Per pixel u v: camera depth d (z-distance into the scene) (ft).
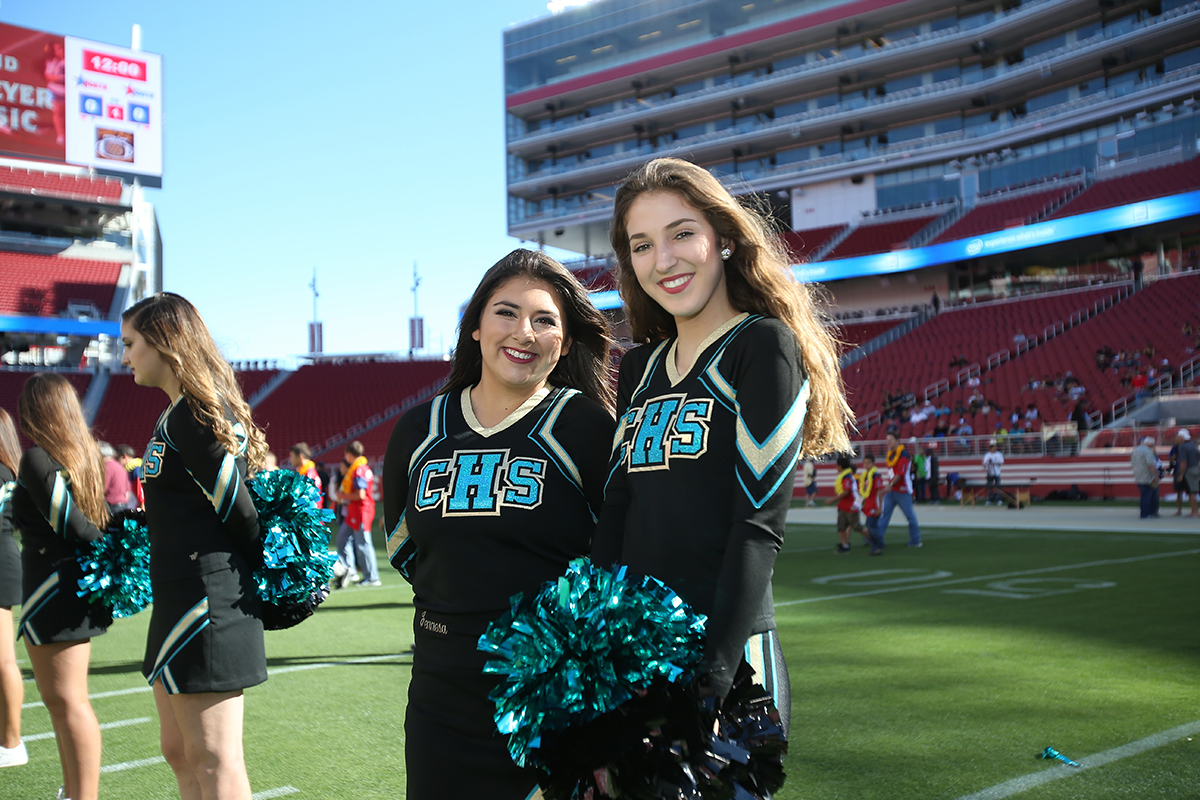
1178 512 56.08
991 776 11.62
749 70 147.84
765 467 5.79
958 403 87.20
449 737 6.84
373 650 22.04
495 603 6.83
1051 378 84.12
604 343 8.10
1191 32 106.83
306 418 124.77
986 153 124.77
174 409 8.83
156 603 8.68
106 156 120.98
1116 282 101.65
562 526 7.00
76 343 132.57
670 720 5.32
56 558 10.96
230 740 8.66
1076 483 71.15
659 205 6.46
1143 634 20.39
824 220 136.36
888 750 12.80
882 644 20.34
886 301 122.72
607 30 159.84
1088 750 12.53
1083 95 118.42
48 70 117.29
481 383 7.66
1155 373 77.36
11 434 13.39
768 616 6.09
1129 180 104.37
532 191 167.53
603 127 157.17
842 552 41.73
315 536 9.46
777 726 5.52
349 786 12.15
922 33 132.67
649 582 5.75
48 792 12.16
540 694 5.52
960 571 33.17
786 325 6.29
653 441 6.27
